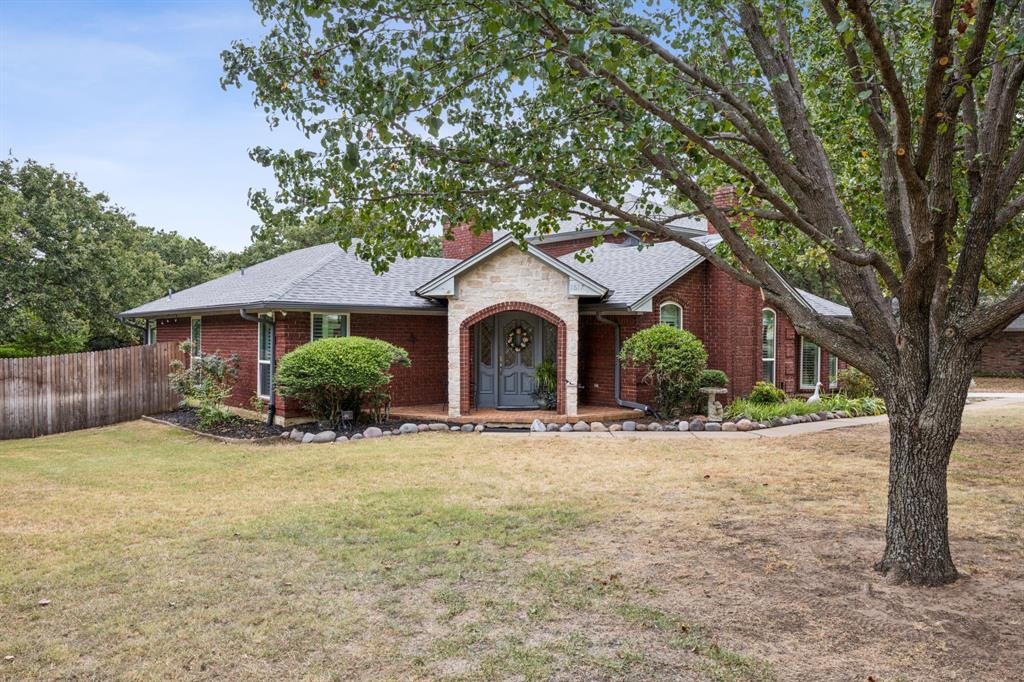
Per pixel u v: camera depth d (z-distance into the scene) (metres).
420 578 5.76
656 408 16.42
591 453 11.88
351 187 5.95
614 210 6.12
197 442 13.96
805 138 6.29
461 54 5.00
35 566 6.10
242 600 5.29
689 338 15.63
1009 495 8.62
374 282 17.58
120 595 5.39
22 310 25.05
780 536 6.91
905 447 5.64
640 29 5.31
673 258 18.61
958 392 5.42
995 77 5.54
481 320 16.14
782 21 6.47
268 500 8.63
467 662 4.28
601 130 5.99
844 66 6.25
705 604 5.17
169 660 4.31
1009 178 5.43
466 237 20.81
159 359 18.42
